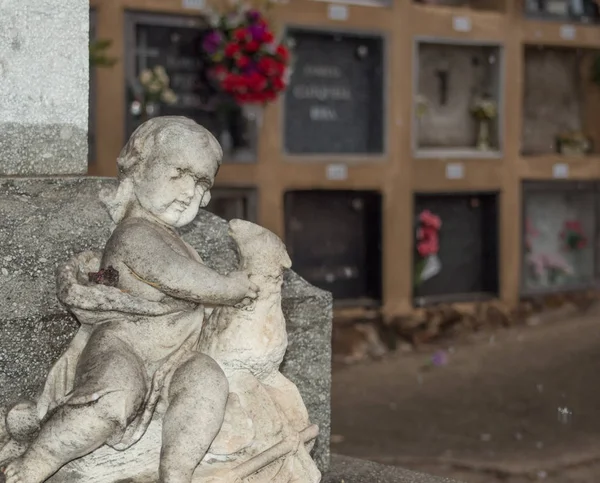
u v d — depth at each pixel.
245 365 1.90
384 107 5.91
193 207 1.84
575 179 6.58
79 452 1.68
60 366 1.81
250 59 5.15
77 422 1.65
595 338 5.84
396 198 5.94
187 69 5.46
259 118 5.49
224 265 2.22
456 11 6.14
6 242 1.94
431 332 5.82
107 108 5.11
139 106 5.19
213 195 5.43
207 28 5.44
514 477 3.61
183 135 1.81
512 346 5.69
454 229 6.32
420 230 6.06
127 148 1.84
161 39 5.39
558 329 6.07
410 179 5.98
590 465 3.76
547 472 3.66
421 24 6.02
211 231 2.26
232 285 1.80
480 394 4.77
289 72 5.52
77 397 1.66
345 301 5.93
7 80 2.10
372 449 3.92
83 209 2.07
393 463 3.74
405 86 5.96
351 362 5.38
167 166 1.80
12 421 1.78
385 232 5.90
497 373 5.15
